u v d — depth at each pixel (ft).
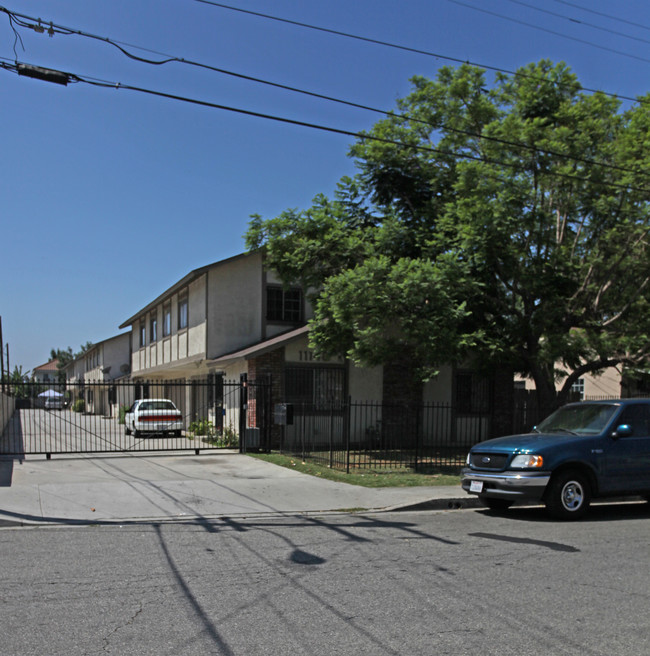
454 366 55.93
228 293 73.56
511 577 20.71
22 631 15.70
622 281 54.49
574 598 18.52
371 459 53.31
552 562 22.68
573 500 31.35
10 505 32.81
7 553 24.00
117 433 86.94
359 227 58.54
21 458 52.37
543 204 52.47
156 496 36.06
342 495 37.22
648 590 19.38
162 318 97.14
